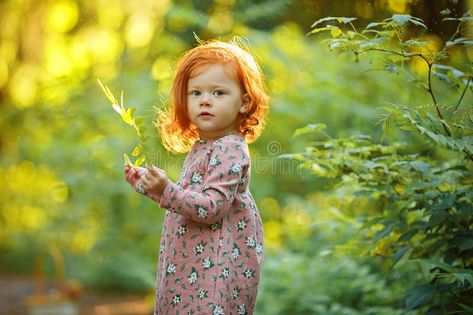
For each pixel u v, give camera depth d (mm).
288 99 6844
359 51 2797
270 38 6590
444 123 2594
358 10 4309
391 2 3953
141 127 2340
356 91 6949
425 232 2984
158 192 2350
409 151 3924
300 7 5754
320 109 6793
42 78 8578
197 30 6551
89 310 7945
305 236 6090
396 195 3053
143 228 8734
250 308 2479
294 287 5082
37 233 10086
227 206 2375
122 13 8305
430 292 2809
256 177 7195
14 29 8781
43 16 8789
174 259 2449
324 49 7098
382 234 2957
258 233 2531
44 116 8422
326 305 4840
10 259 10227
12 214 10164
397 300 3967
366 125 6328
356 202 3846
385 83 6551
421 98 4504
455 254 2902
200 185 2461
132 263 8625
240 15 6406
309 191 6980
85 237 9750
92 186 8586
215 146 2475
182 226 2463
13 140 8742
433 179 2924
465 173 3033
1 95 8867
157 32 7500
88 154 8430
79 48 8742
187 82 2551
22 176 9703
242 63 2537
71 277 9438
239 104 2531
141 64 7988
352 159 3180
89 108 8156
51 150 8531
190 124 2641
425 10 3391
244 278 2447
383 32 2711
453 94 4152
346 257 4719
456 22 3270
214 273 2381
